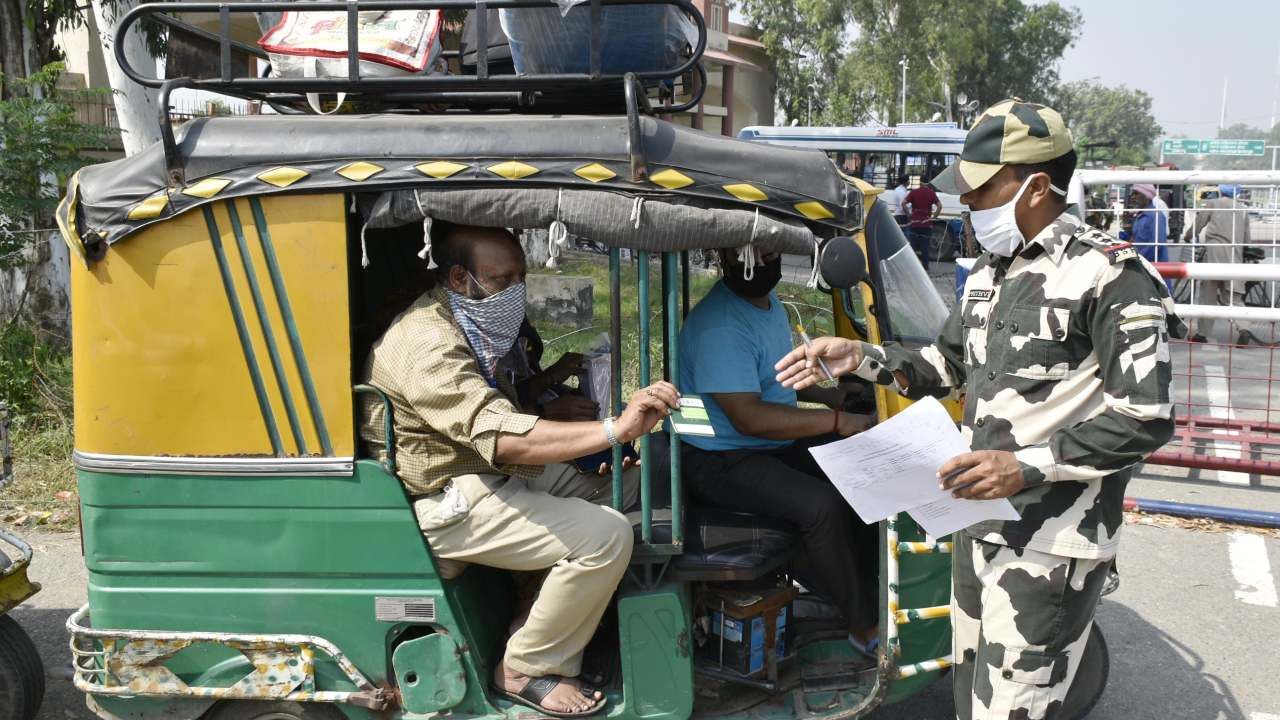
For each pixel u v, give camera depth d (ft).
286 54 10.22
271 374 9.42
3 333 27.55
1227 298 32.14
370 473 9.53
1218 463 21.98
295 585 9.78
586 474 11.09
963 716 9.31
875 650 11.02
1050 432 8.32
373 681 9.94
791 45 133.28
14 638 11.36
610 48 9.66
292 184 9.07
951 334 9.58
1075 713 11.90
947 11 143.13
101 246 9.34
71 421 24.13
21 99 28.68
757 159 9.25
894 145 59.67
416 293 10.23
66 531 19.13
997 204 8.35
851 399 12.09
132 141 35.45
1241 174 22.25
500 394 9.39
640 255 9.34
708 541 10.28
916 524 10.47
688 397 10.67
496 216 9.03
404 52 10.01
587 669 10.53
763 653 10.58
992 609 8.62
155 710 10.18
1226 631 15.44
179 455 9.56
